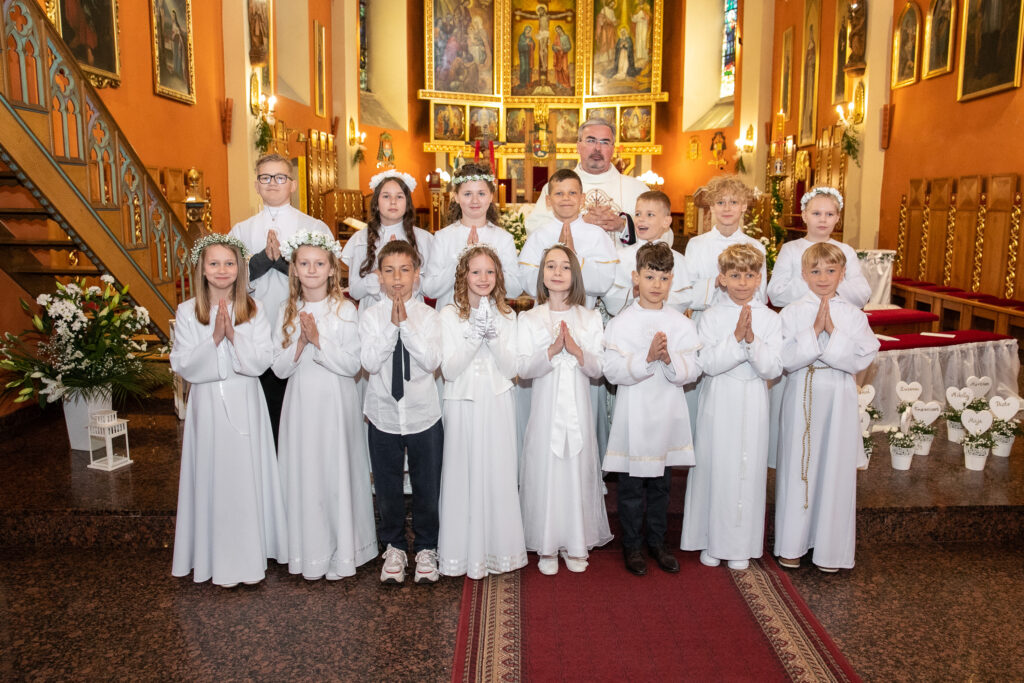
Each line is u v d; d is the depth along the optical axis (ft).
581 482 11.64
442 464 11.67
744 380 11.50
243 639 10.17
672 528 13.55
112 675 9.41
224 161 38.14
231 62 37.83
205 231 24.30
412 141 64.69
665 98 63.21
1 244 17.21
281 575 11.91
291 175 13.97
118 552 12.75
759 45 54.08
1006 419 15.76
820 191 13.06
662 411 11.43
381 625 10.52
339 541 11.46
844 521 11.76
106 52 26.76
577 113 66.33
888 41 37.37
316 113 51.31
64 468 14.70
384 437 11.30
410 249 10.88
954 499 13.38
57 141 18.78
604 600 11.07
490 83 65.82
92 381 15.12
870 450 15.49
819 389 11.59
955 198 31.53
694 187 63.72
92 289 16.33
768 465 14.60
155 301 18.98
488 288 11.06
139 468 14.70
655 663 9.57
